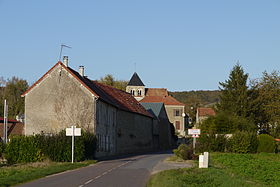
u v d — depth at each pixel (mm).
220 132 42688
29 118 38844
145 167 25719
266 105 57406
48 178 19188
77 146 31297
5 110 41281
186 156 33188
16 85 75812
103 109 41094
